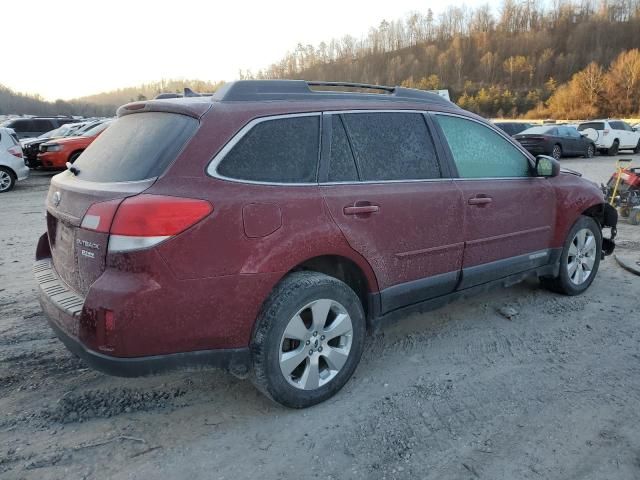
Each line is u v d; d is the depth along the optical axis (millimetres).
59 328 2795
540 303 4719
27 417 2988
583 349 3812
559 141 20578
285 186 2904
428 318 4422
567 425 2898
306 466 2588
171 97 3602
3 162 12805
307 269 3193
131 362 2514
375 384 3348
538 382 3354
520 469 2557
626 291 5008
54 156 15500
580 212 4680
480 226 3861
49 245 3494
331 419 2971
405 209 3369
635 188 8562
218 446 2742
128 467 2580
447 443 2754
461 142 3906
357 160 3262
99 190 2678
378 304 3344
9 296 4980
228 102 2945
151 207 2457
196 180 2631
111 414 3029
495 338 4016
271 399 2945
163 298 2498
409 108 3639
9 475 2510
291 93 3182
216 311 2658
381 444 2748
